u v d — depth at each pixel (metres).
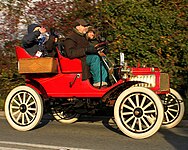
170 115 9.27
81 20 8.96
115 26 11.41
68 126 9.55
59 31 11.95
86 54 8.69
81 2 11.93
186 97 11.50
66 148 7.48
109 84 8.80
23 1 12.45
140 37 11.23
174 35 11.28
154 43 11.22
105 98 8.56
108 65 8.74
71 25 11.84
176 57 11.37
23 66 8.90
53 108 9.41
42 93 9.21
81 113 9.34
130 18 11.32
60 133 8.77
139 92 8.13
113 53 11.20
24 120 9.14
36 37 9.20
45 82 9.02
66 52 8.72
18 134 8.70
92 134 8.64
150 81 8.33
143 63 11.19
